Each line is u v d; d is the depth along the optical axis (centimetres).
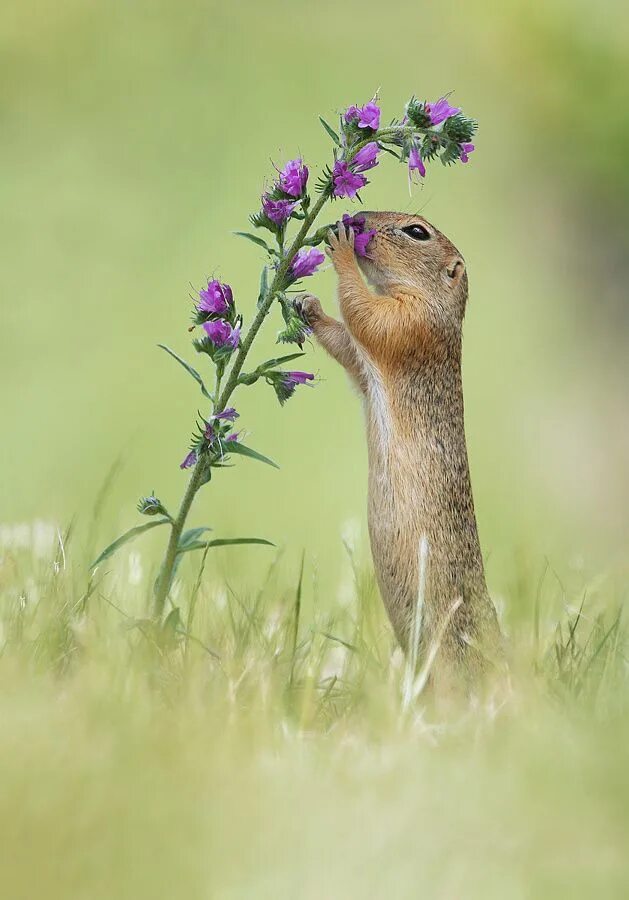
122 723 700
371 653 903
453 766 706
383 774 686
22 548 1098
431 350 996
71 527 1007
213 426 867
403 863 618
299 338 882
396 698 802
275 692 790
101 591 998
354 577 1131
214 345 866
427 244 1019
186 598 1027
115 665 771
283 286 888
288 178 881
